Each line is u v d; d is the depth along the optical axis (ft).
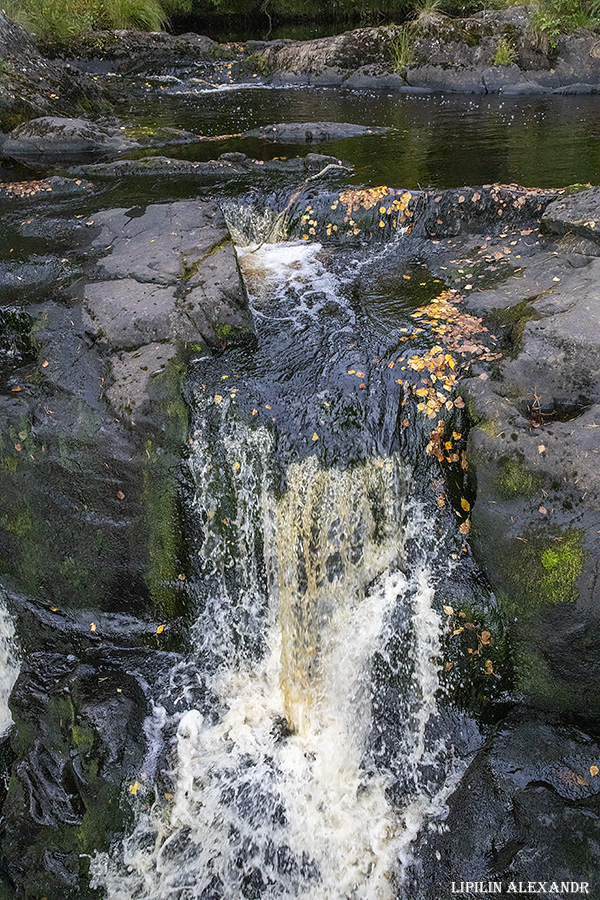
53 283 18.85
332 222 22.47
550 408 14.37
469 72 43.52
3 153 31.58
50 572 15.62
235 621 15.33
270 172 26.68
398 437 14.70
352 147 29.81
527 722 12.67
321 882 12.73
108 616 15.69
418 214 21.77
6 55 34.40
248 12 60.70
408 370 15.44
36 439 14.78
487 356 15.62
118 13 52.42
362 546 14.74
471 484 13.87
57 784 13.89
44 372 15.67
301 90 45.50
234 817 13.38
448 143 29.94
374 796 13.42
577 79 41.93
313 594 15.01
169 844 13.10
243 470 14.75
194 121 36.70
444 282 19.12
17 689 15.12
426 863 12.11
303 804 13.53
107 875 12.99
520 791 11.73
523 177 24.21
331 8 58.95
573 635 12.27
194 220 21.21
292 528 14.71
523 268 18.85
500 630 13.28
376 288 19.24
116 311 16.75
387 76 45.52
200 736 14.25
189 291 17.29
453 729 13.50
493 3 48.85
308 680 14.96
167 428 14.65
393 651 14.05
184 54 49.67
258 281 19.92
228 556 15.17
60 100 35.70
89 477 14.74
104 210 23.13
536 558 12.56
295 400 15.02
